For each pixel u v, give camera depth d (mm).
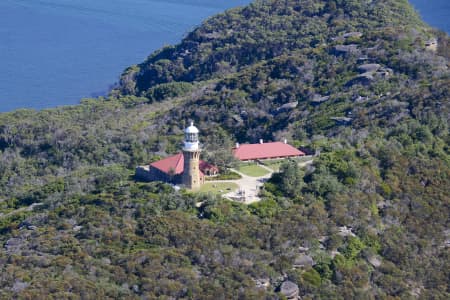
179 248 164750
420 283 175625
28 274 157500
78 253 163625
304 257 166875
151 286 152250
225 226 170250
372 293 166250
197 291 152375
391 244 180125
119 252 163625
